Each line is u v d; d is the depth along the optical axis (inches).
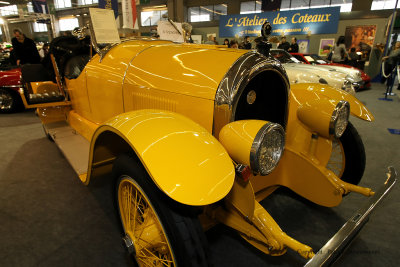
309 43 447.5
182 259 38.7
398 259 61.7
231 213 55.9
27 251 63.4
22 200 85.2
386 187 57.4
